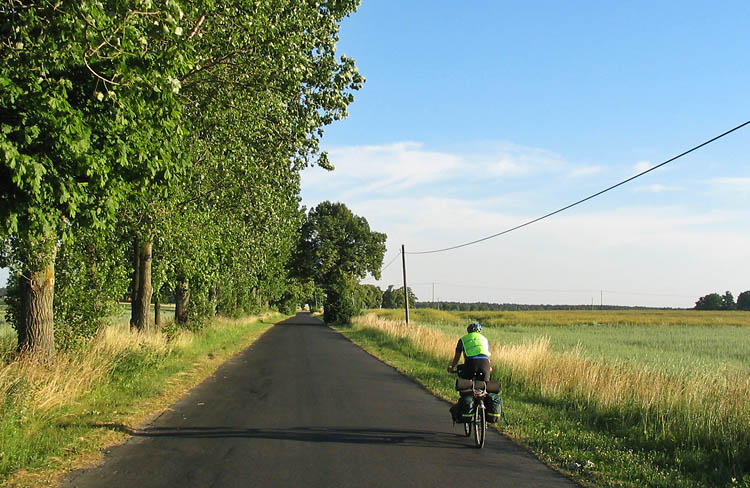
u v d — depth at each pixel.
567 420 10.06
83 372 10.90
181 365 16.69
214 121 13.40
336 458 7.16
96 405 10.03
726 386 9.52
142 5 7.12
